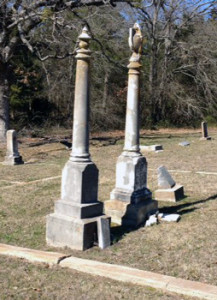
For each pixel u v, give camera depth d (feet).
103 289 15.98
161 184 32.81
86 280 16.88
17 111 100.94
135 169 26.16
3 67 74.95
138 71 26.78
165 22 122.42
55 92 101.45
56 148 71.46
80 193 21.08
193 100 119.85
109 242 21.38
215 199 32.24
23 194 34.40
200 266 18.52
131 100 26.84
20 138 87.25
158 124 124.77
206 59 116.37
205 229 24.14
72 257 18.98
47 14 64.08
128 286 16.34
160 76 125.59
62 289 16.07
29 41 73.20
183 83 127.34
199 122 126.52
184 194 34.47
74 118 21.68
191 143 79.00
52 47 90.94
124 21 102.22
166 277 16.71
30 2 69.26
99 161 55.16
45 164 53.36
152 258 19.61
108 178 41.65
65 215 21.42
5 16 69.97
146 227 24.82
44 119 103.91
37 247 21.36
